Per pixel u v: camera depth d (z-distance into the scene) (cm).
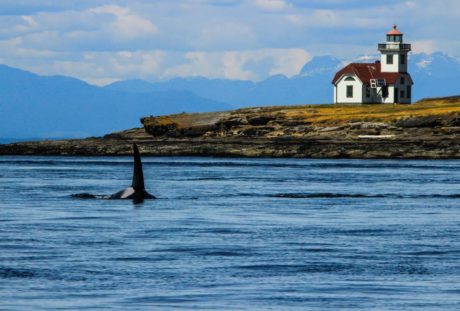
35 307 8662
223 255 11556
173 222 15162
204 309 8644
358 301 9006
